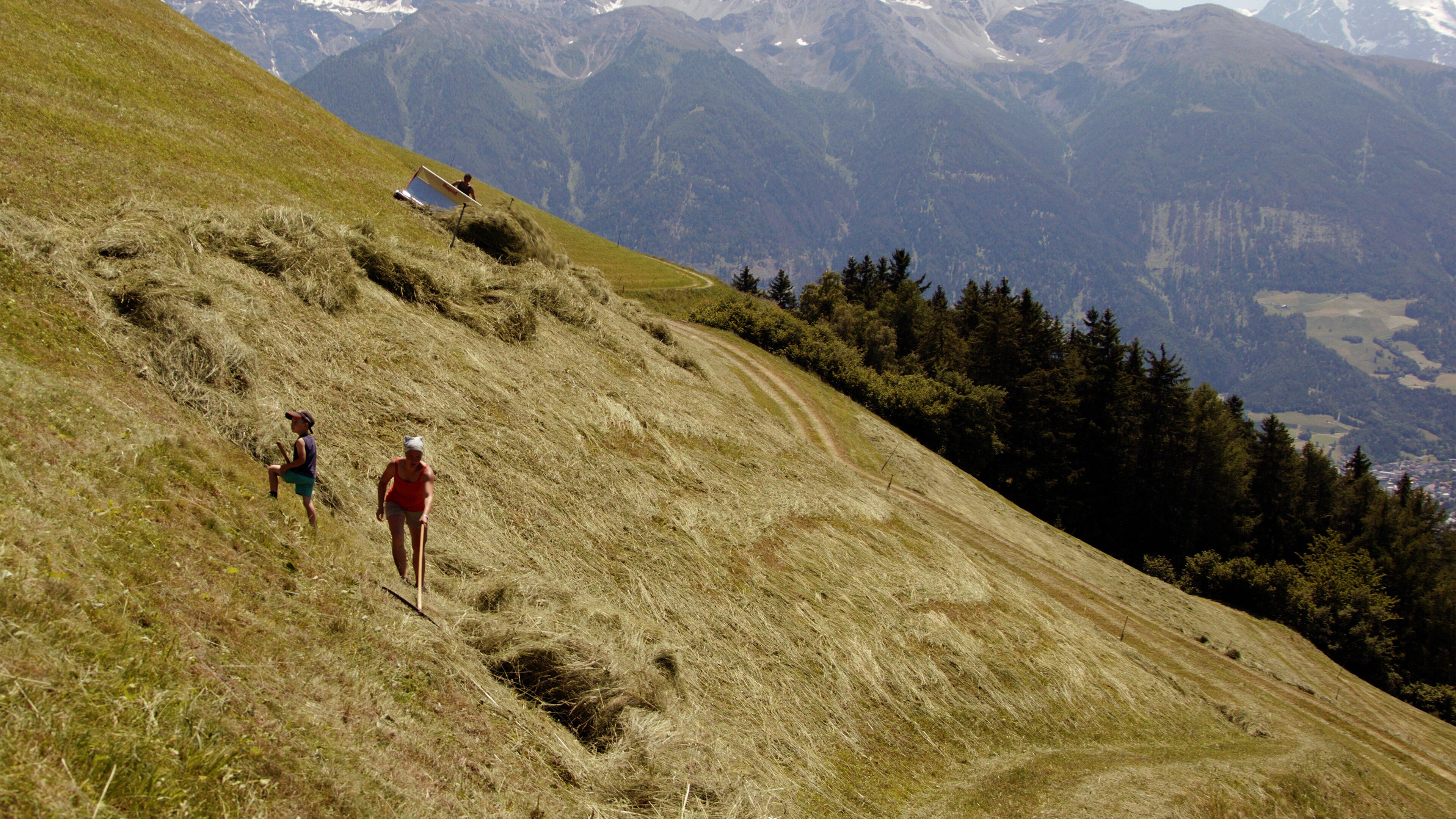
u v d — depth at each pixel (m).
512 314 18.52
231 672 6.02
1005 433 73.00
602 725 9.38
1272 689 30.23
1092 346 76.94
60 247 10.20
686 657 11.83
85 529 6.16
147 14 27.03
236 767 5.17
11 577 5.09
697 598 13.42
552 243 31.27
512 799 7.38
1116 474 74.25
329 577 8.30
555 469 14.22
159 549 6.66
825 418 42.41
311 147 24.75
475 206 25.72
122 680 5.11
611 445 16.47
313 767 5.73
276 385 11.32
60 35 20.11
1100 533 73.38
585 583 12.22
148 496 7.21
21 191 11.21
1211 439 73.12
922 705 14.28
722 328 52.66
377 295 15.80
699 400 23.56
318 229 15.16
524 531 12.46
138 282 10.27
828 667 13.65
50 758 4.28
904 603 17.00
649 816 8.55
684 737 9.73
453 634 9.19
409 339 14.98
